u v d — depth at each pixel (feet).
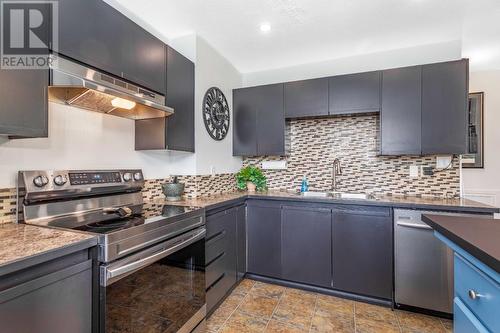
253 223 8.81
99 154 6.11
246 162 11.10
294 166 10.41
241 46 8.89
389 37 8.24
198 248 5.88
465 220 3.87
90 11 4.76
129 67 5.60
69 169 5.42
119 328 3.83
